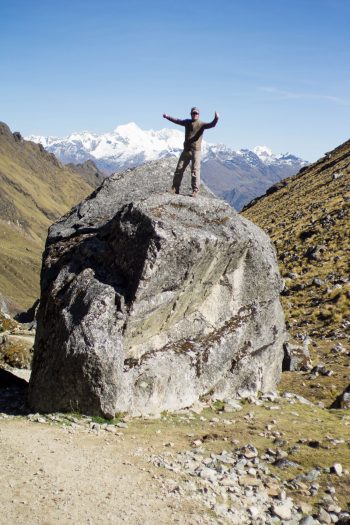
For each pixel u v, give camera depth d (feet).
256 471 43.62
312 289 149.79
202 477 41.14
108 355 51.98
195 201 63.82
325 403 69.87
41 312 61.72
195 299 62.39
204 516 35.22
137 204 58.90
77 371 52.29
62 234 70.38
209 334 63.77
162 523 33.71
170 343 61.00
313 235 205.26
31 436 46.01
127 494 36.76
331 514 38.09
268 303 69.15
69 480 37.81
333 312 125.80
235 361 65.21
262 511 37.63
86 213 72.74
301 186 369.91
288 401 65.98
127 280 56.34
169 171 78.38
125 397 53.16
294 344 97.81
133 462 42.37
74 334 52.90
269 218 300.81
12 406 58.34
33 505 33.91
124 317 54.29
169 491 37.91
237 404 61.67
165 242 54.65
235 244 63.00
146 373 55.47
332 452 47.50
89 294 55.16
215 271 62.80
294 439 50.65
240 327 65.62
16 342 79.92
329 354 96.78
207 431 52.16
